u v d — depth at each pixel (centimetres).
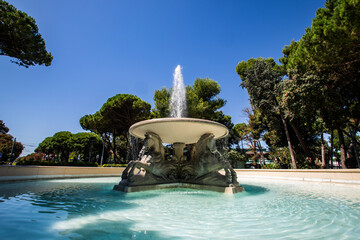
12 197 338
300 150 1844
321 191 503
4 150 2944
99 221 212
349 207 299
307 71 1066
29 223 195
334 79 1066
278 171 920
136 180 475
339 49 742
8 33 728
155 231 183
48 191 425
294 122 1571
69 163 1145
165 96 1686
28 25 752
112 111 1659
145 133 570
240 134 2297
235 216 243
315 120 1345
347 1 616
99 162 3084
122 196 389
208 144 558
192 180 553
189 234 176
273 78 1480
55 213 238
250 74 1584
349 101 1173
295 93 1105
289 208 292
